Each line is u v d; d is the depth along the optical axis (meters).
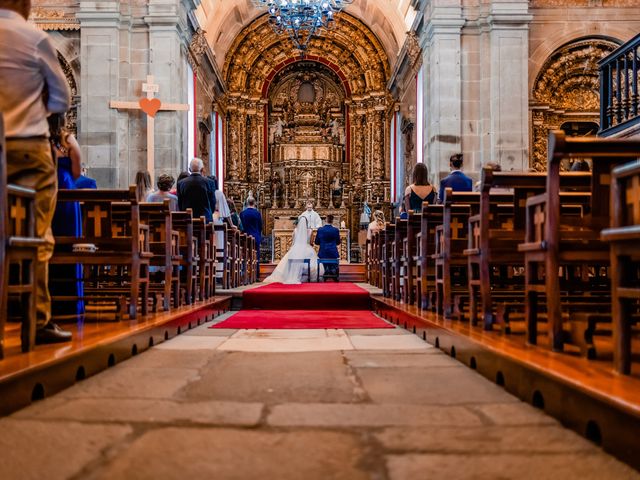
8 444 2.82
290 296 11.26
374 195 27.83
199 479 2.42
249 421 3.25
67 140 5.80
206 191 11.81
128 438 2.94
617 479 2.43
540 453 2.73
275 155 28.72
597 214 4.31
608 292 6.10
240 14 26.16
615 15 17.42
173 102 17.11
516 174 5.36
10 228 4.00
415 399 3.79
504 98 16.83
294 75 29.48
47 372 3.74
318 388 4.10
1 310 3.78
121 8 17.08
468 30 17.17
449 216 6.79
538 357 3.90
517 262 5.61
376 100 27.89
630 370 3.28
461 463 2.61
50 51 4.47
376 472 2.50
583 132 18.73
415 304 8.78
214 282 11.04
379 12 25.56
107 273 8.88
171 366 4.93
